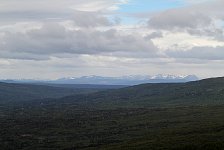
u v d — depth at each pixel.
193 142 138.00
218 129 165.75
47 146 187.50
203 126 182.50
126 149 141.62
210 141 136.25
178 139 149.00
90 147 172.50
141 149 137.75
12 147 190.12
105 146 163.38
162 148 134.25
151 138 167.25
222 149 123.44
